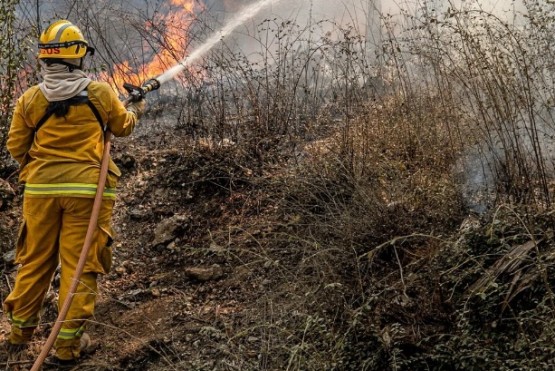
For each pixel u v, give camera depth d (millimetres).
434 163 4926
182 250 5230
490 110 5215
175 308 4668
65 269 4172
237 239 5199
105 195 4230
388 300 3984
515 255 3795
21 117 4125
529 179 4301
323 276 4156
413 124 5301
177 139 6496
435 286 3857
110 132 4273
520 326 3330
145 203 5738
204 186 5766
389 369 3570
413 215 4594
